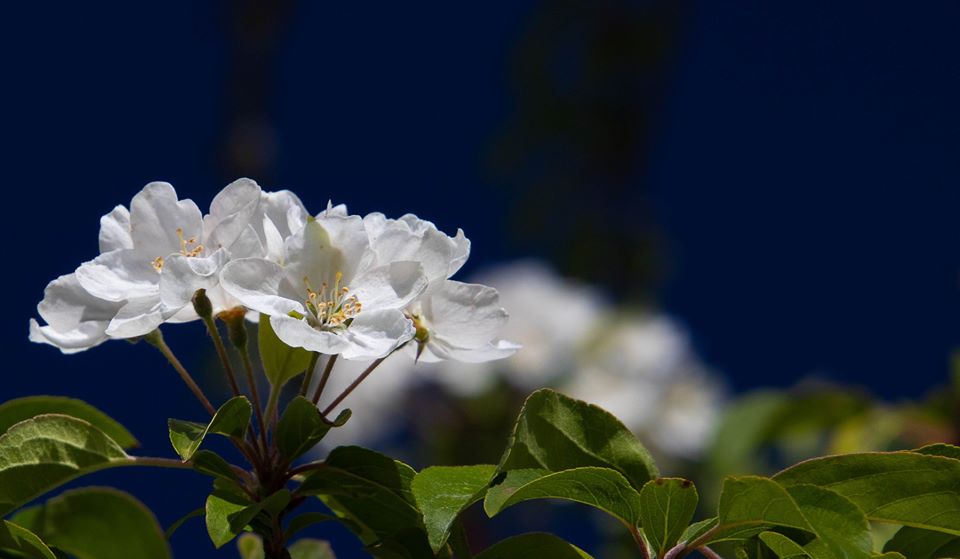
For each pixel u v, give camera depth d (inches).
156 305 31.6
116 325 31.4
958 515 30.8
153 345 32.0
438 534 31.1
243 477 32.0
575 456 31.9
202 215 32.2
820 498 30.3
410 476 31.7
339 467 31.8
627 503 31.3
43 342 31.9
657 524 31.2
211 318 31.8
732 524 30.7
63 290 32.0
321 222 31.7
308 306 31.6
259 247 31.7
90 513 34.2
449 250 31.9
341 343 31.2
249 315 32.7
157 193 32.1
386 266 31.8
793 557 31.0
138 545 34.4
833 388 45.3
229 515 31.4
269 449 32.0
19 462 31.6
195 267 31.3
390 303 31.6
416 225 32.4
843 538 30.0
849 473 30.9
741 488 30.4
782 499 30.3
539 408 31.9
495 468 31.7
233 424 31.4
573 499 31.4
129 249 32.0
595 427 32.0
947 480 30.7
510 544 31.5
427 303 32.3
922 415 45.3
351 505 31.9
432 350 32.4
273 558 31.9
